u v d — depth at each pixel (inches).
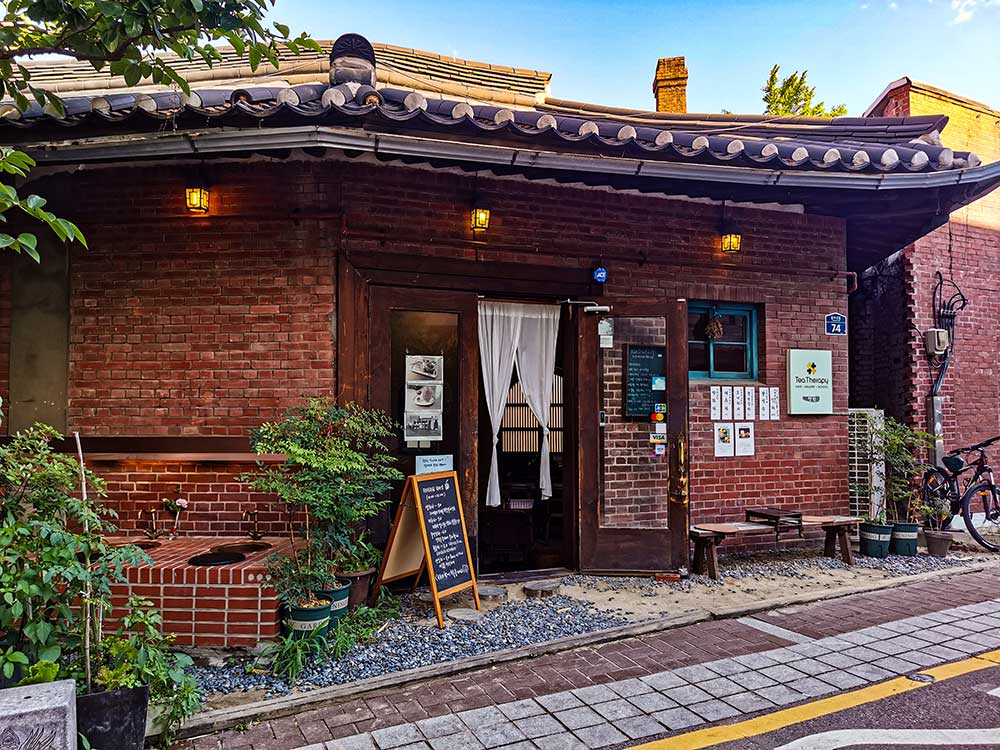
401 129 189.5
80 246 220.4
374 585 196.1
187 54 145.8
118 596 163.2
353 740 127.3
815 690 147.3
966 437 343.6
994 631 183.5
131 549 127.3
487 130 192.5
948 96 349.4
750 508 272.5
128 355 217.8
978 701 141.3
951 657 165.3
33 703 95.0
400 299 223.0
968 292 347.9
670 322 243.3
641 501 246.4
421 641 174.2
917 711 136.9
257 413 214.8
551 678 155.2
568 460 249.4
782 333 279.9
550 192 244.7
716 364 278.1
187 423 215.6
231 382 215.8
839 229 288.8
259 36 149.9
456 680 154.6
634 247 256.5
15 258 220.7
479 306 249.9
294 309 216.1
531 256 241.1
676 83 396.2
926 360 334.6
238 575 162.9
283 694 144.6
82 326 218.8
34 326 219.5
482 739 126.9
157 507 213.2
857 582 232.1
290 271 216.7
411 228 225.0
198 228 218.2
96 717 112.5
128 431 216.4
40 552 114.2
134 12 133.3
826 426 285.9
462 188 232.1
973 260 350.3
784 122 312.3
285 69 290.8
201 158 209.8
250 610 162.2
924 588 228.7
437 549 195.2
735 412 272.1
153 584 163.6
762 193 244.7
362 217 219.1
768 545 276.5
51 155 189.6
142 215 219.0
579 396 244.1
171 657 137.0
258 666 158.4
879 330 355.9
